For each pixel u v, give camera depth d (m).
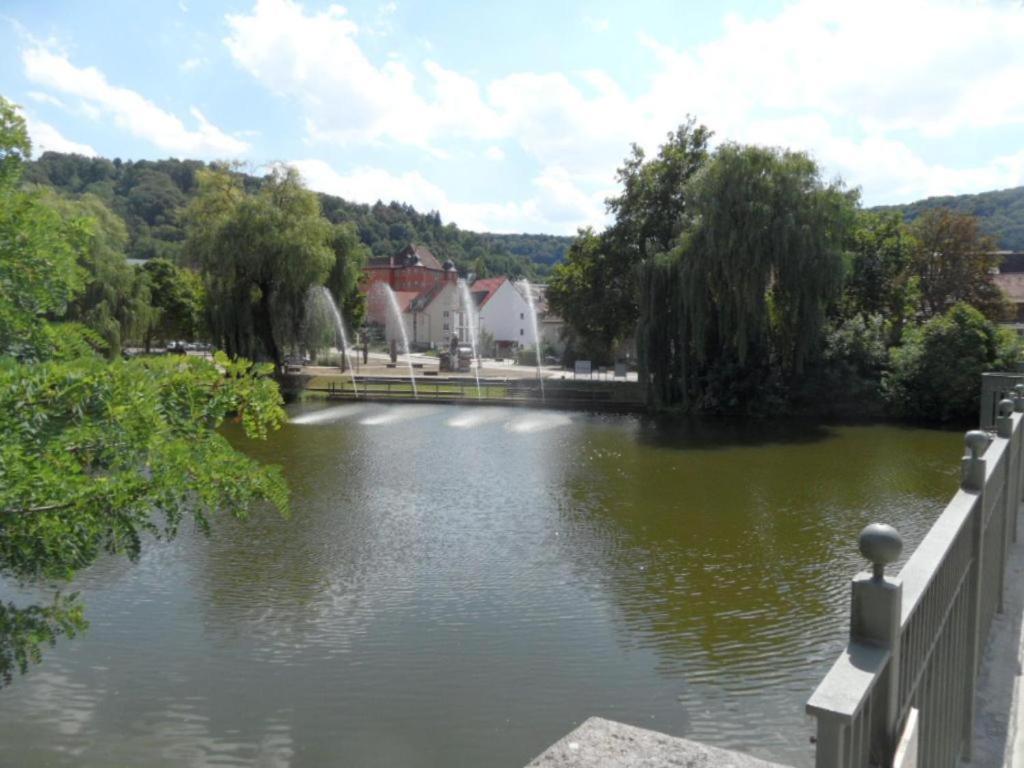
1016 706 4.05
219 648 8.86
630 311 40.22
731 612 10.02
